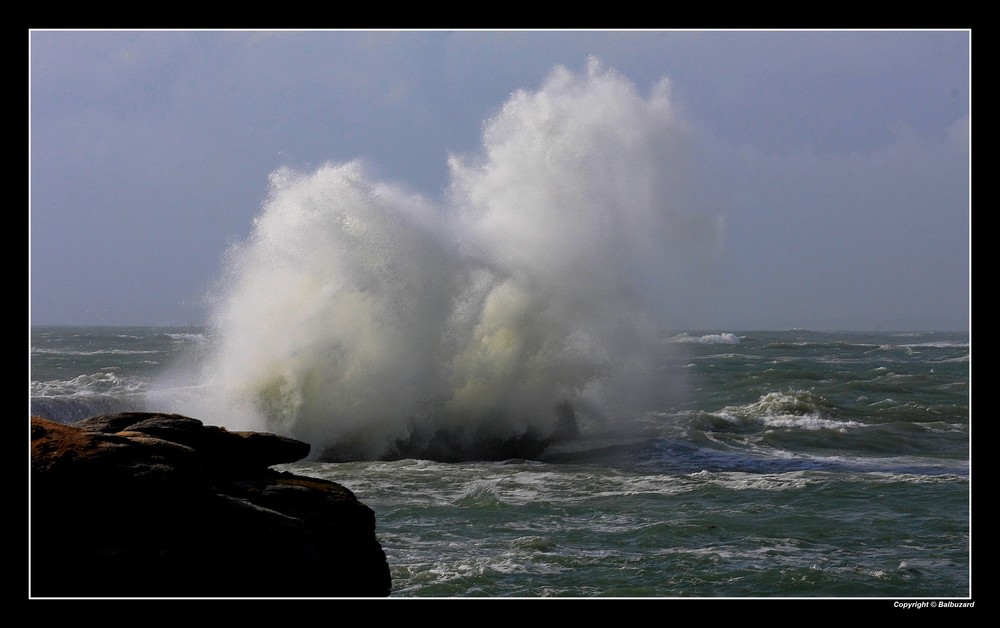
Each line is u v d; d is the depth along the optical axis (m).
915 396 140.50
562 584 43.69
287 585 35.47
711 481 69.12
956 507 60.41
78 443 34.03
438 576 44.28
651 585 43.75
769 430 96.94
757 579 44.88
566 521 56.22
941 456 85.38
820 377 165.75
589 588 43.16
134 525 33.47
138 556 32.94
